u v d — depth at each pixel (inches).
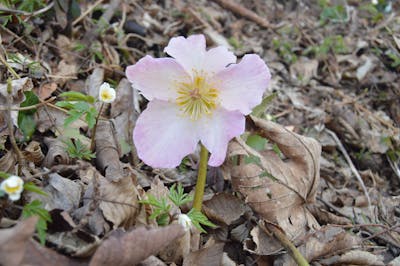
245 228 12.4
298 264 11.1
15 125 12.3
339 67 23.7
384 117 20.7
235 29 25.6
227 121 10.2
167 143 10.4
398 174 17.7
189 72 10.4
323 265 11.8
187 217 9.8
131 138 14.4
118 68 17.9
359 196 15.6
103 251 8.4
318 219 13.6
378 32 26.8
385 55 24.6
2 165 10.8
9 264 7.3
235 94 10.3
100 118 13.6
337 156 18.3
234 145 12.3
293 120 19.4
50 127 12.9
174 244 10.5
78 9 17.5
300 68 23.2
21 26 16.2
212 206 12.7
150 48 20.6
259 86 10.2
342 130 19.4
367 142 18.9
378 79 22.5
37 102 12.0
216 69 10.4
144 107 16.2
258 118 12.9
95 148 12.9
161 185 11.7
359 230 13.8
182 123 10.5
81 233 9.3
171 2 25.3
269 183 12.4
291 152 12.9
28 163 11.4
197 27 23.5
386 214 15.0
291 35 26.5
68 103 11.4
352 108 20.7
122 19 20.2
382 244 13.5
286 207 12.5
